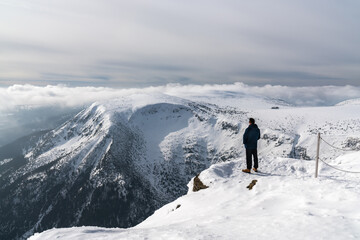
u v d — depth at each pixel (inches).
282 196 361.7
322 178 402.9
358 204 261.9
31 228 4958.2
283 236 206.8
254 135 512.1
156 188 5487.2
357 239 184.1
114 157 5821.9
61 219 4869.6
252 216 299.1
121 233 267.6
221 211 367.9
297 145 5511.8
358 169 477.4
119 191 5012.3
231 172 554.6
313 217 244.1
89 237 257.4
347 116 6929.1
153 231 268.1
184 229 261.6
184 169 6166.3
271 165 555.2
